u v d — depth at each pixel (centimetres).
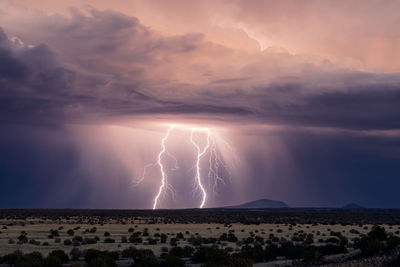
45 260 2717
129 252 3516
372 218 12156
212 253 2928
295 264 2994
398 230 6975
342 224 8831
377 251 2950
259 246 3834
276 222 9500
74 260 3306
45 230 6475
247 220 10375
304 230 7175
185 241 5012
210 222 9594
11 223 8162
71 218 10906
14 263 2905
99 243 4669
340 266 2630
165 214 14550
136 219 10744
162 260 3109
